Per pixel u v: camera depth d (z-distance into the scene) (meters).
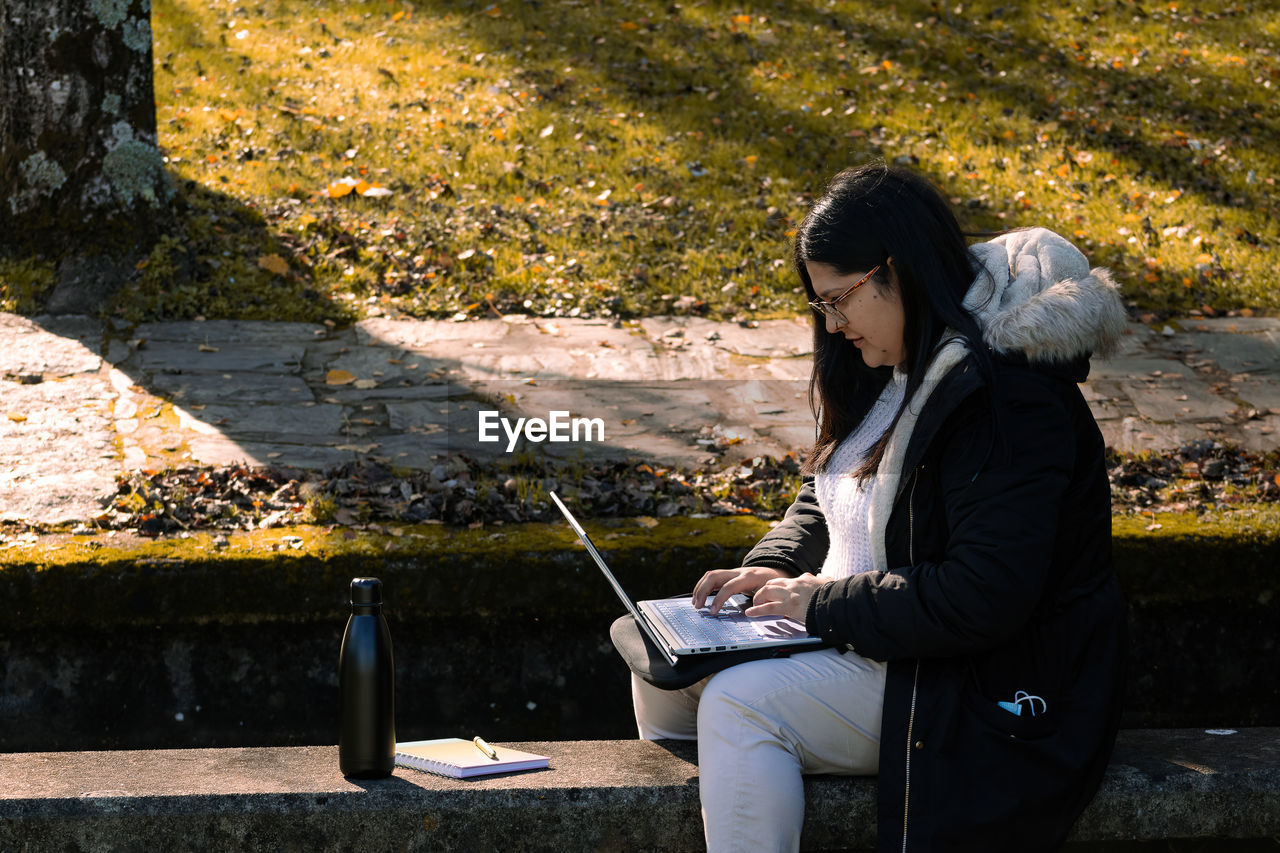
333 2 10.85
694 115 8.88
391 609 3.70
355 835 2.29
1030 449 2.06
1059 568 2.21
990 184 8.08
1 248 6.34
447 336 6.07
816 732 2.22
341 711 2.38
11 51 6.25
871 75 9.74
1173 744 2.62
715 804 2.15
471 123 8.56
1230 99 9.54
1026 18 11.09
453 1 11.02
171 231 6.58
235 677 3.71
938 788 2.10
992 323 2.11
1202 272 7.00
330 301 6.36
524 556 3.73
